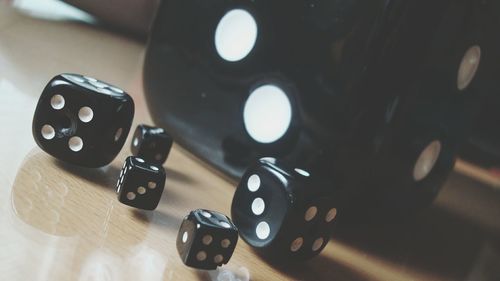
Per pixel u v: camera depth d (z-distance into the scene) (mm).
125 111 190
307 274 186
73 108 186
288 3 201
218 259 169
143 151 210
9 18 344
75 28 365
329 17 195
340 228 214
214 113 221
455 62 203
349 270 195
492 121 366
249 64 210
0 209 167
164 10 232
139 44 372
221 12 217
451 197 298
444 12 192
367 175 199
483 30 209
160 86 233
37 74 259
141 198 184
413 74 193
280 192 178
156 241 176
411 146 203
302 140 201
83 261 159
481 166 378
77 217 174
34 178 185
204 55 221
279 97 204
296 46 200
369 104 193
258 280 175
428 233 243
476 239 253
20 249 156
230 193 217
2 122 210
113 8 366
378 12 189
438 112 206
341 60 193
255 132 211
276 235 178
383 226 233
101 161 193
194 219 167
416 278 203
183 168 226
